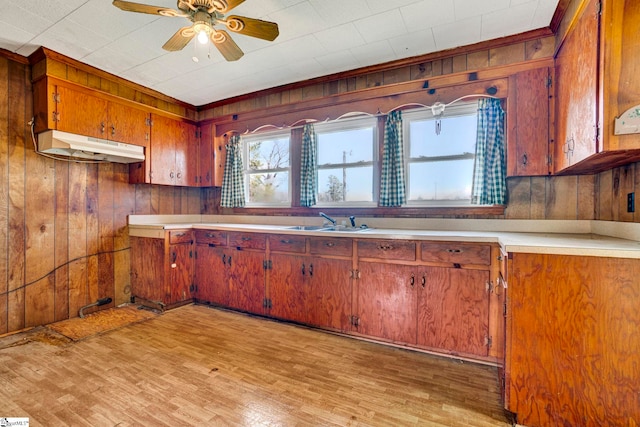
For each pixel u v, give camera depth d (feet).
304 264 8.95
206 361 6.98
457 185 8.95
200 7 5.32
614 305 4.52
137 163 11.16
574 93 5.74
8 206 8.46
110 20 6.89
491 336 6.78
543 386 4.88
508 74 7.66
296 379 6.26
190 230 11.21
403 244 7.57
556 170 7.02
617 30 4.29
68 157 9.75
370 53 8.40
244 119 11.86
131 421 4.99
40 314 9.06
